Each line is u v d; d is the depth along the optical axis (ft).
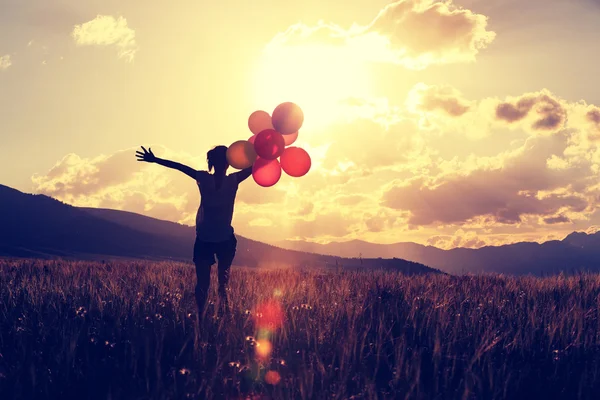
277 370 18.21
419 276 45.88
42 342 20.11
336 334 22.16
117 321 22.75
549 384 17.22
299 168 30.66
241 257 509.76
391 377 17.87
